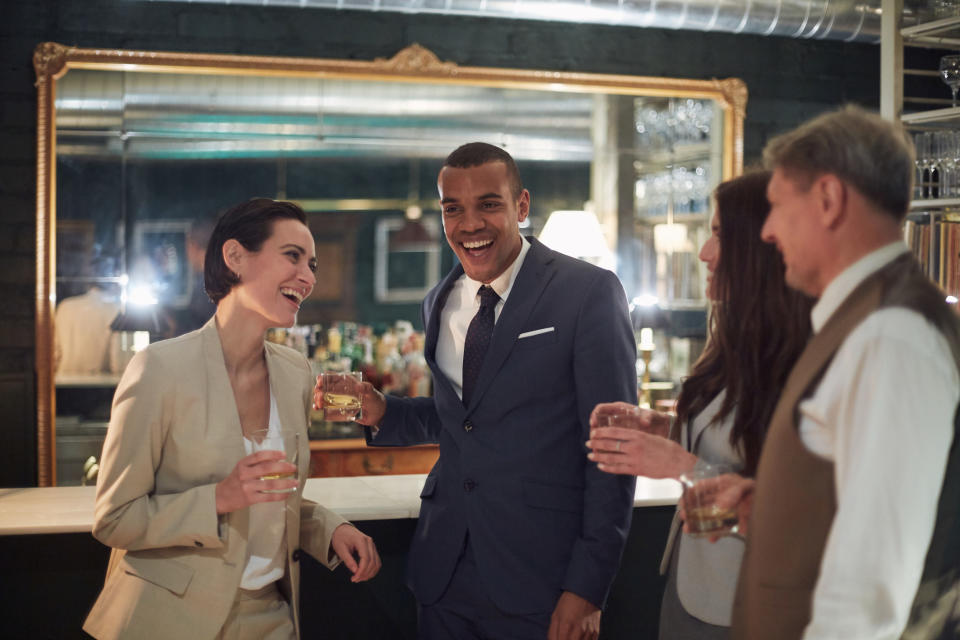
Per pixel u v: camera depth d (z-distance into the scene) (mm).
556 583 1926
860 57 5773
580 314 1949
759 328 1556
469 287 2164
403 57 5102
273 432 1716
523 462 1954
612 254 5477
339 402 2152
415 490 2629
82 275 4855
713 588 1604
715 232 1659
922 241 3547
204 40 4957
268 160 5211
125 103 4891
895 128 1186
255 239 1846
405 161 5652
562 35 5363
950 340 1103
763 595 1202
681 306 5520
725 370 1628
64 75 4805
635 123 5477
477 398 1994
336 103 5152
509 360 1980
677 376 5473
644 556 2506
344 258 5863
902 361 1064
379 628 2391
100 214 4887
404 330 6008
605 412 1667
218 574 1737
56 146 4812
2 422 4762
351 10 5109
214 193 5082
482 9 4617
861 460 1066
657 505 2453
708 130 5531
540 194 5410
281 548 1859
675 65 5512
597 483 1899
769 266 1555
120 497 1712
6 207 4758
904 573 1044
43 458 4746
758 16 4844
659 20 4805
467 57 5250
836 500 1156
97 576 2271
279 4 4539
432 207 5867
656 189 5504
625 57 5445
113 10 4855
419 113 5254
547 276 2014
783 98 5672
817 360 1170
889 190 1158
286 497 1673
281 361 1978
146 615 1721
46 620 2256
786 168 1210
